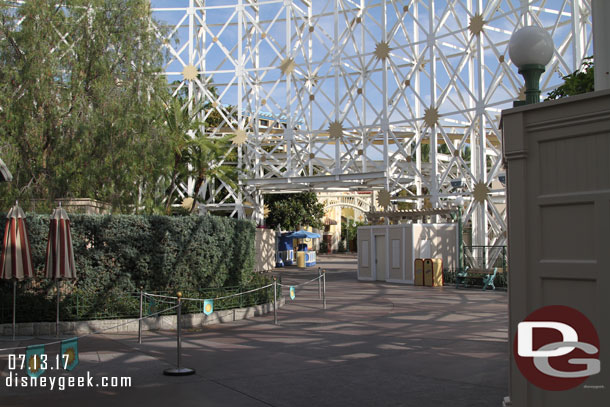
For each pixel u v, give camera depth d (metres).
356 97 32.56
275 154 41.38
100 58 20.66
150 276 15.09
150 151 20.94
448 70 28.50
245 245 18.48
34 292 13.78
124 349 10.77
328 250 83.75
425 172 43.62
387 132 30.64
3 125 19.25
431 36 29.06
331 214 86.50
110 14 21.34
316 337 12.06
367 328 13.28
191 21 35.91
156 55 22.39
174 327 13.69
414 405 6.89
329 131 32.94
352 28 32.94
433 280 24.83
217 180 40.22
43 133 19.91
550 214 4.44
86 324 13.09
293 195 49.72
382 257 28.34
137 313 13.71
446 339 11.64
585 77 10.61
